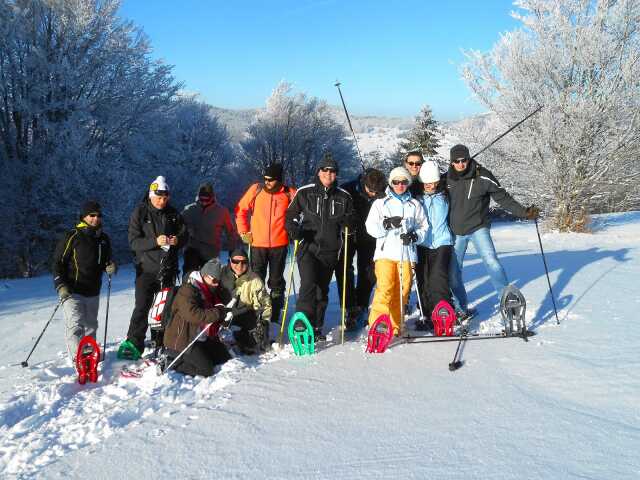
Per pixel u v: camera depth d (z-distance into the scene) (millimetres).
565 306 5750
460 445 2688
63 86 19172
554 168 16922
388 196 4996
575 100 16547
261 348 4852
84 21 19094
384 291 4828
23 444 3127
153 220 5102
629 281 7051
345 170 39688
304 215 5070
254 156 38500
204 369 4246
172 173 25188
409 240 4707
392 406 3273
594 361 3891
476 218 5309
